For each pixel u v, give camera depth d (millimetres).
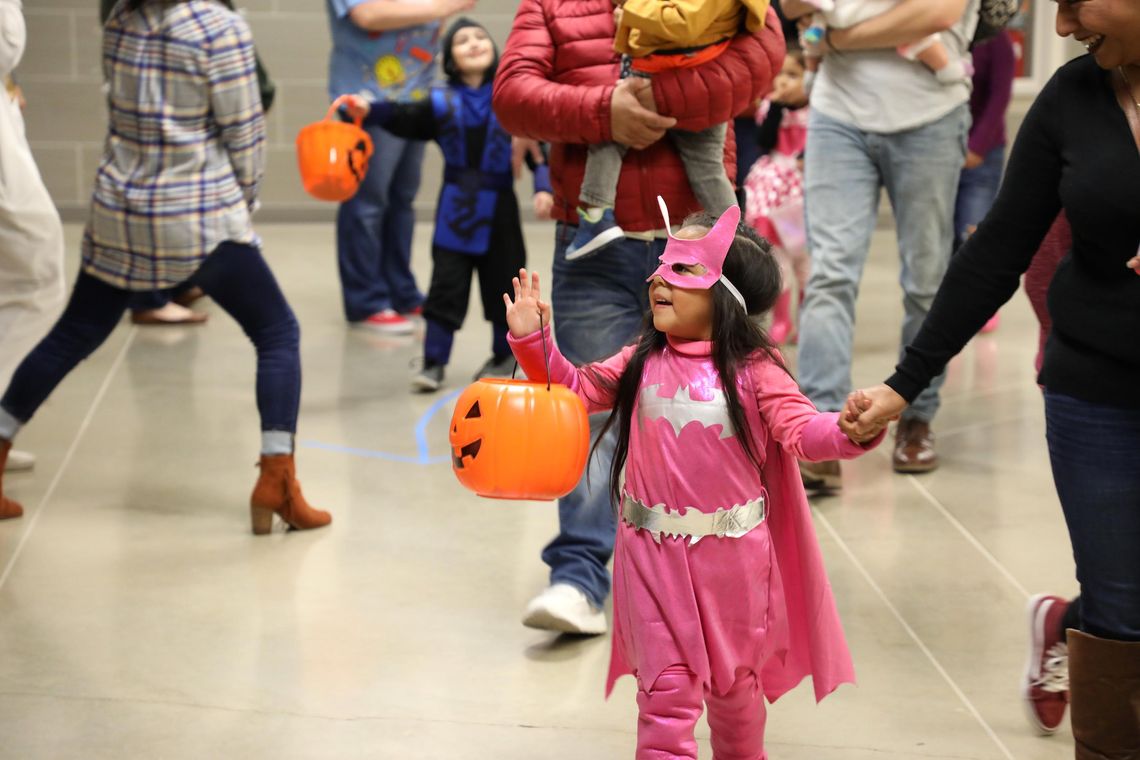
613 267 4793
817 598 3604
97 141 13742
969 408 8008
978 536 5988
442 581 5504
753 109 8750
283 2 13648
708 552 3479
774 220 8883
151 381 8438
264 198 14102
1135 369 3266
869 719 4375
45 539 5895
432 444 7340
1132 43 3064
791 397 3443
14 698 4465
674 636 3486
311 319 10188
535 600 4883
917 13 6105
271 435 5922
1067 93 3266
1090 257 3281
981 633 5023
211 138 5785
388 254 10031
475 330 9906
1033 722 4277
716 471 3463
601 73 4656
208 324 9969
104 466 6875
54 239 5961
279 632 5000
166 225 5680
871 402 3355
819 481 6461
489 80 8070
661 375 3523
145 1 5672
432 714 4395
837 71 6449
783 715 4402
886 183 6539
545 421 3514
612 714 4406
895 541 5930
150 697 4488
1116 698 3449
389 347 9391
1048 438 3465
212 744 4188
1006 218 3391
